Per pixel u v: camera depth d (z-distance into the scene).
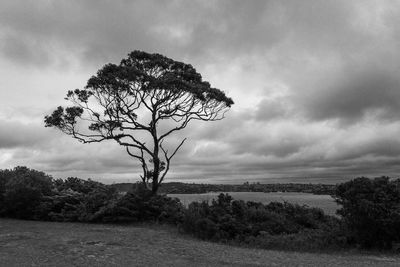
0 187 22.47
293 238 15.24
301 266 11.01
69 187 23.97
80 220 20.09
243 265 10.84
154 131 22.98
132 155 22.69
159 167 22.62
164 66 22.73
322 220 18.98
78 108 22.39
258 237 15.66
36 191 21.64
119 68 21.77
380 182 14.64
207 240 15.67
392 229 13.86
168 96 22.58
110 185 22.56
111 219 19.55
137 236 15.52
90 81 22.00
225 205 18.62
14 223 19.20
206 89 22.75
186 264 10.62
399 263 11.62
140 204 20.08
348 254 13.25
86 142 22.53
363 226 14.15
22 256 10.94
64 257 10.93
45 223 19.52
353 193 14.38
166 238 15.40
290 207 19.92
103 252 11.85
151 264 10.44
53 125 22.11
